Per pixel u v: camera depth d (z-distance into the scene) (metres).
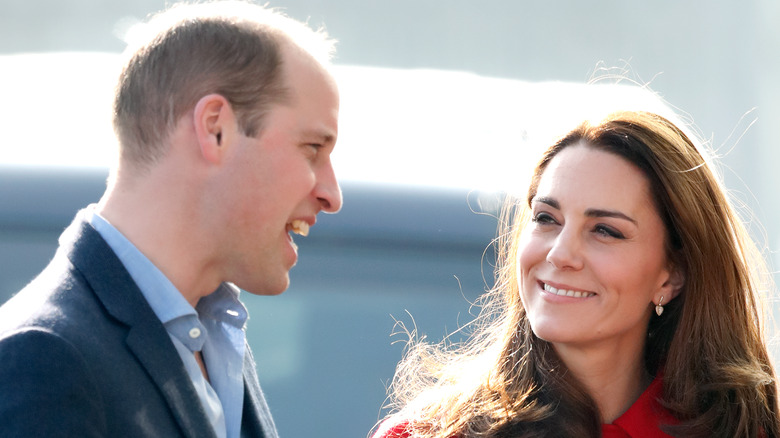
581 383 8.12
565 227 7.82
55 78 13.30
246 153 6.41
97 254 6.19
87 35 21.05
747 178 19.12
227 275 6.70
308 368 10.72
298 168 6.59
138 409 5.96
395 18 20.83
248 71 6.41
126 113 6.44
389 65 20.69
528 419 7.95
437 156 11.91
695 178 8.10
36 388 5.47
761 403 8.44
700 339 8.31
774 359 9.33
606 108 8.12
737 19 20.00
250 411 7.13
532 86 12.95
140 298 6.19
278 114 6.48
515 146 11.76
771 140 19.14
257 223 6.52
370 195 11.22
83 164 11.58
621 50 20.58
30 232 11.20
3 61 13.69
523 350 8.34
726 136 19.53
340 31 20.77
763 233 9.82
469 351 8.97
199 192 6.39
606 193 7.80
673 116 8.34
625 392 8.31
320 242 11.08
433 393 8.61
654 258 7.99
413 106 12.88
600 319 7.82
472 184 11.38
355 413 10.58
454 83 13.37
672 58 20.30
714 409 8.27
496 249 10.83
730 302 8.35
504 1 20.89
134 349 6.04
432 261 11.03
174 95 6.34
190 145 6.35
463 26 20.86
